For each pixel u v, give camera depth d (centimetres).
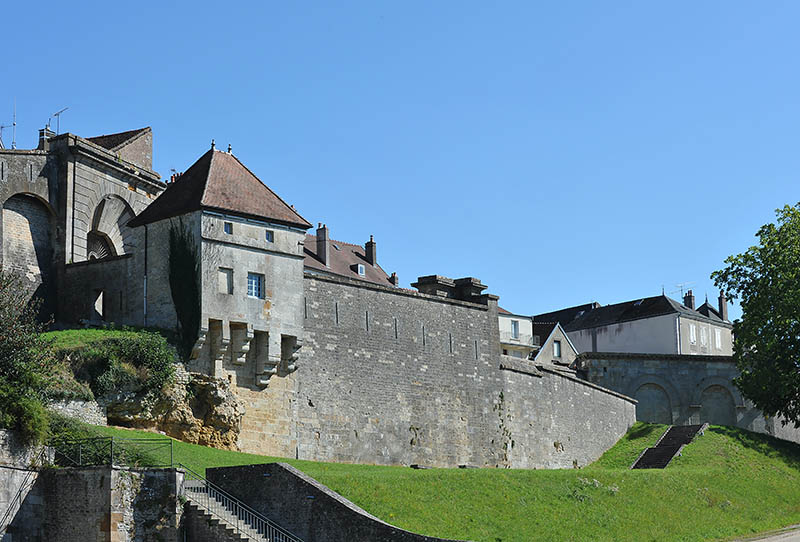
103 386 4234
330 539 3491
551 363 7288
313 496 3556
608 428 6719
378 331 5378
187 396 4522
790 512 5244
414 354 5534
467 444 5700
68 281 5116
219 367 4653
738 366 6444
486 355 5925
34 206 5188
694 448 6125
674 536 4372
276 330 4803
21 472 3475
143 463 3678
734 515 4922
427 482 4091
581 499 4409
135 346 4381
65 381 4072
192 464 3950
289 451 4859
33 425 3569
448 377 5681
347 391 5166
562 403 6344
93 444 3681
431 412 5553
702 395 7350
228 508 3616
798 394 6175
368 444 5209
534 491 4350
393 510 3759
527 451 6028
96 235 5534
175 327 4647
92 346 4284
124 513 3450
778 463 5953
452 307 5809
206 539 3459
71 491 3484
